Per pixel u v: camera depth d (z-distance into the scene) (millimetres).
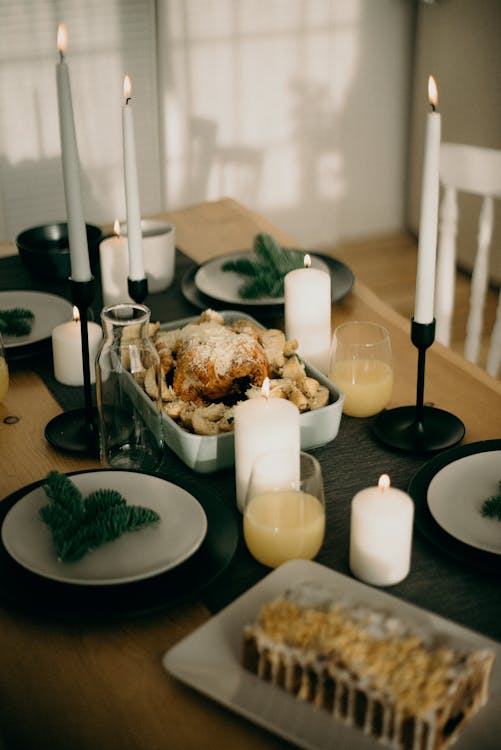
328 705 781
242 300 1585
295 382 1232
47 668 885
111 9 2979
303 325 1362
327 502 1112
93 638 918
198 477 1165
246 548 1039
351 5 3275
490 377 1400
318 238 3678
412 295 3283
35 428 1294
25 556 976
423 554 1018
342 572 996
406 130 3576
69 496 1021
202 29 3137
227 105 3301
